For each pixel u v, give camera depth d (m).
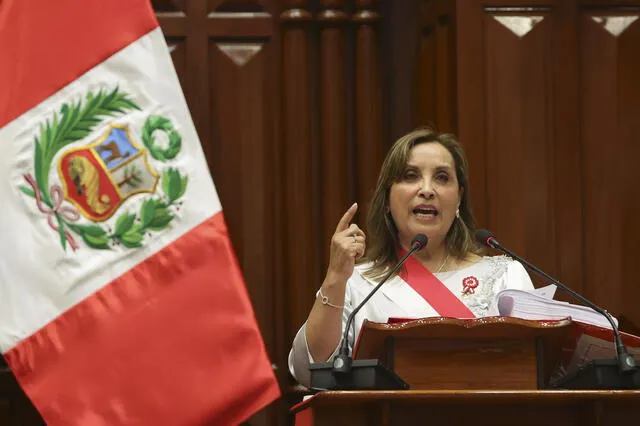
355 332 10.20
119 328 9.64
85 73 10.08
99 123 10.04
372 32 15.51
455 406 7.61
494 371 8.26
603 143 15.13
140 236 9.91
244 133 15.39
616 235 14.97
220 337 9.73
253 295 15.16
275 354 15.11
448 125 15.21
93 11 10.18
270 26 15.53
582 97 15.21
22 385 9.45
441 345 8.29
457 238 10.94
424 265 10.80
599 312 8.34
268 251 15.27
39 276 9.66
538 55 15.19
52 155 9.87
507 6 15.23
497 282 10.59
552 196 15.02
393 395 7.28
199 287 9.86
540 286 14.84
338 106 15.42
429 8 15.64
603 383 7.85
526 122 15.07
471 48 15.10
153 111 10.19
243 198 15.30
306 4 15.48
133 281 9.80
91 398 9.48
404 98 15.70
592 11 15.35
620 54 15.23
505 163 15.00
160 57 10.28
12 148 9.80
